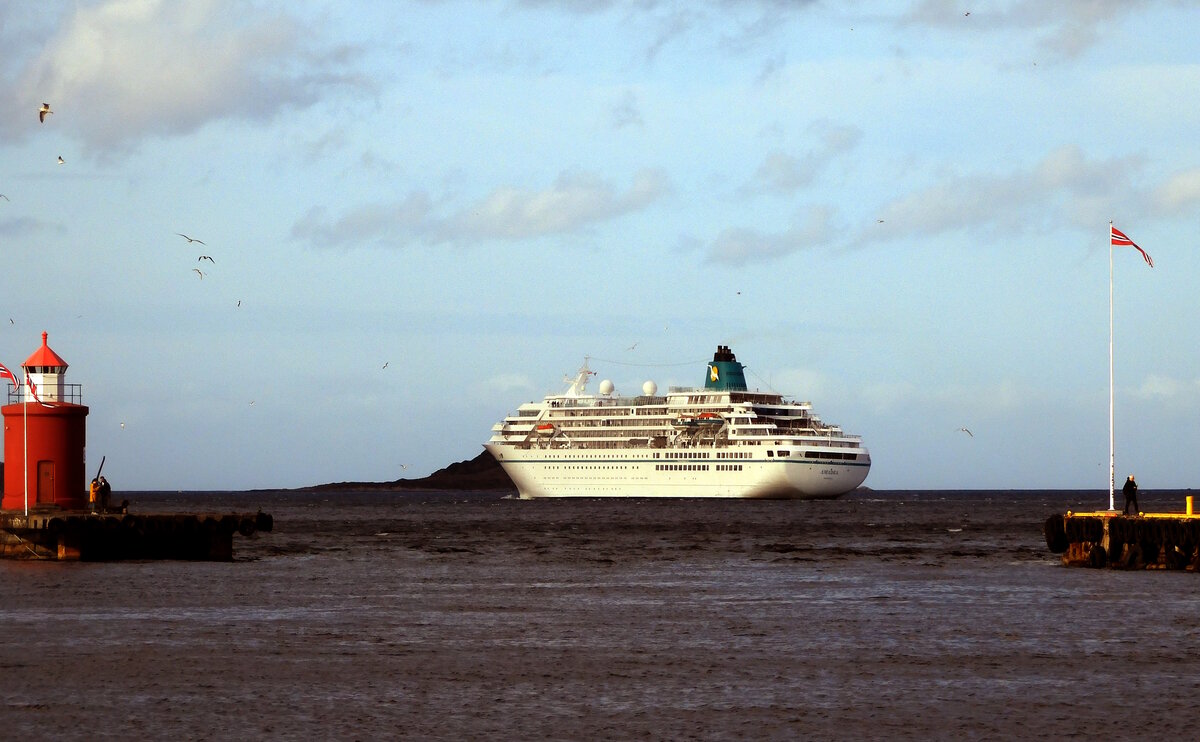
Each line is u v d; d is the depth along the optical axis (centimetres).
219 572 14288
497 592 12769
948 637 9531
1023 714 6844
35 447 14438
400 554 18762
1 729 6444
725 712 6900
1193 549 14762
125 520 14675
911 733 6450
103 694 7238
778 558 18012
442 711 6894
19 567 13962
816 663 8388
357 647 8962
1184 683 7650
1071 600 11881
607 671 8069
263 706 6975
